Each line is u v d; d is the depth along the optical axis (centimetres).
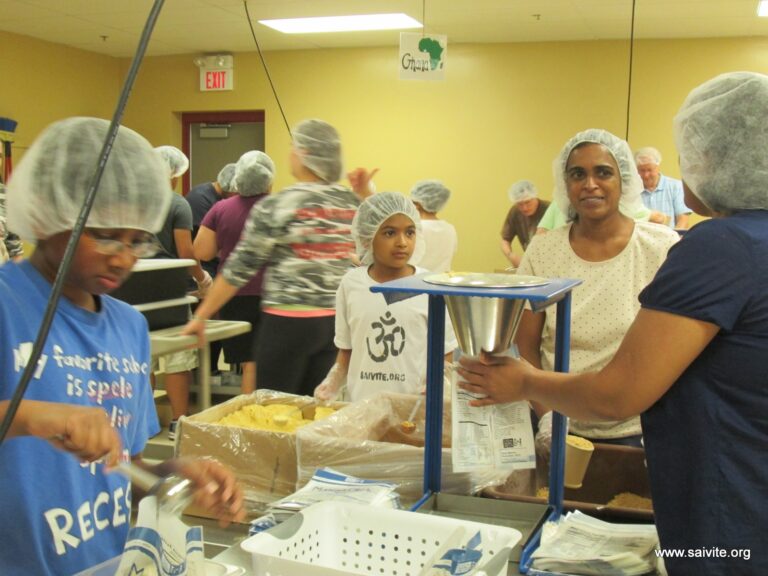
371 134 716
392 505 132
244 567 113
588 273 195
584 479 174
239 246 275
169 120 771
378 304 227
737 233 100
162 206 106
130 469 88
